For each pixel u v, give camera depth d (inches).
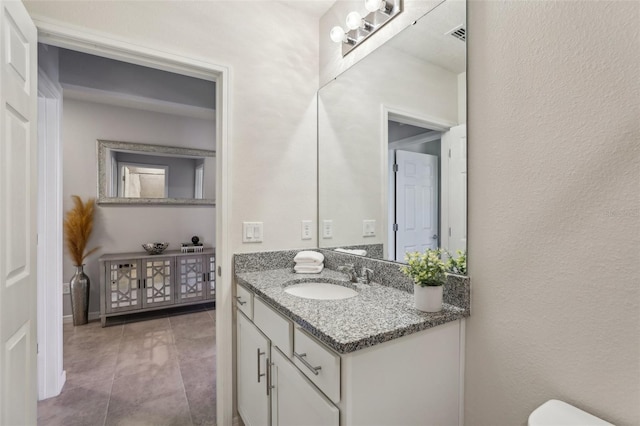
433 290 43.4
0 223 37.5
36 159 48.8
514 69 39.4
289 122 75.6
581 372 33.3
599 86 31.9
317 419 38.4
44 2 51.1
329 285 63.7
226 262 67.2
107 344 108.2
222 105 67.4
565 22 34.5
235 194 68.4
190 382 84.5
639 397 29.3
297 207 76.5
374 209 63.8
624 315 30.3
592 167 32.4
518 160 39.0
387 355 37.4
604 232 31.6
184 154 152.6
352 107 69.3
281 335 47.6
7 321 39.3
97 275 134.7
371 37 64.7
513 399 39.4
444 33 49.1
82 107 132.3
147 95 118.9
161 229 148.4
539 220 36.8
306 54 78.5
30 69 46.6
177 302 136.9
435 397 42.1
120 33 56.7
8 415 39.8
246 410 61.8
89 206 130.0
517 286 39.0
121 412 71.6
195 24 64.1
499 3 41.2
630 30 29.9
